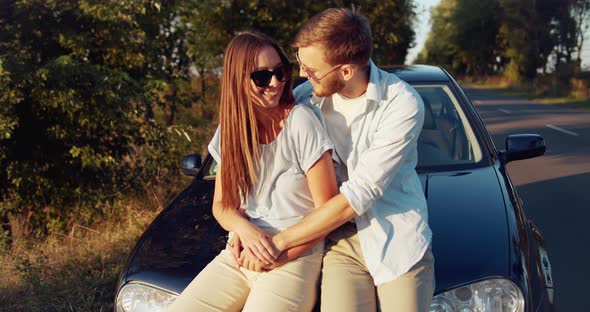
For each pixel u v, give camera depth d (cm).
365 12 1447
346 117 230
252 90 215
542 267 288
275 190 223
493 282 237
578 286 411
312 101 236
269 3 1157
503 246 255
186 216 315
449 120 381
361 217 218
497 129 1422
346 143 231
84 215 617
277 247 215
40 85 546
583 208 606
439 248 255
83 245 493
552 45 4175
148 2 661
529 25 4225
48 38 601
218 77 1046
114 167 652
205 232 290
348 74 214
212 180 371
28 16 578
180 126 679
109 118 595
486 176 327
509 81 4572
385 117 214
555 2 3994
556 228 543
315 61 213
